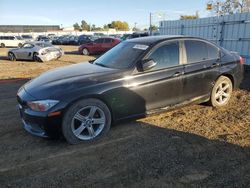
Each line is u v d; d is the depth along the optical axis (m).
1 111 5.99
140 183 3.25
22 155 3.97
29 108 4.12
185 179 3.31
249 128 4.80
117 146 4.18
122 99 4.47
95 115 4.38
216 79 5.70
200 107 5.92
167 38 5.14
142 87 4.62
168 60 4.96
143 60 4.62
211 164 3.64
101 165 3.66
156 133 4.62
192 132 4.65
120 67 4.71
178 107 5.21
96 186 3.21
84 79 4.35
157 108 4.90
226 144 4.20
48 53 16.91
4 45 37.19
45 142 4.36
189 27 13.80
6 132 4.80
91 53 22.73
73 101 4.04
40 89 4.21
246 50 10.59
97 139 4.40
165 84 4.86
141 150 4.04
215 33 12.12
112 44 22.16
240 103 6.22
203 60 5.45
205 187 3.16
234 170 3.49
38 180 3.35
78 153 3.99
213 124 4.99
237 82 6.20
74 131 4.18
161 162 3.70
